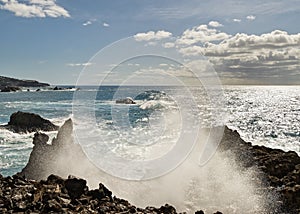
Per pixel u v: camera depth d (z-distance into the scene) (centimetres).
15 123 3119
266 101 9175
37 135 1252
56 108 5406
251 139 2997
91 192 803
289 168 1034
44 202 733
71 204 744
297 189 883
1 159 1928
